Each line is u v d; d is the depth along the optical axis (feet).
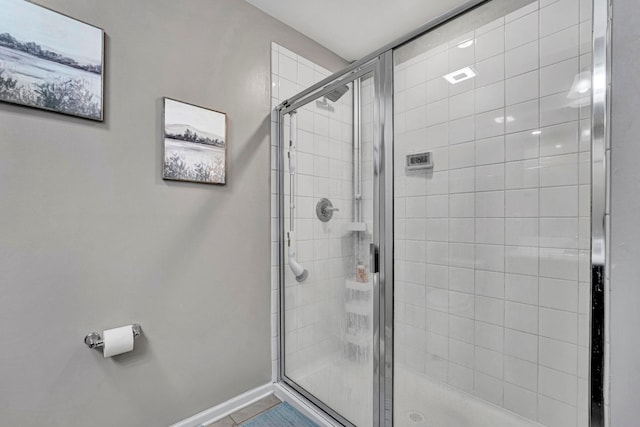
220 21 5.17
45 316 3.57
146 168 4.33
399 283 4.64
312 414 5.08
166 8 4.54
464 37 4.57
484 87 4.63
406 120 4.61
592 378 2.60
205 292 4.97
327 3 5.63
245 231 5.52
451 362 5.13
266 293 5.85
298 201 5.73
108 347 3.74
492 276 4.74
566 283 4.04
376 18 6.05
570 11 3.83
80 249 3.80
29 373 3.47
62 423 3.67
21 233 3.42
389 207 4.51
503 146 4.52
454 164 4.95
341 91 5.06
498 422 4.70
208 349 5.02
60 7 3.63
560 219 4.06
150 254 4.38
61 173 3.67
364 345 4.78
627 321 2.23
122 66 4.12
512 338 4.58
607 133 2.50
